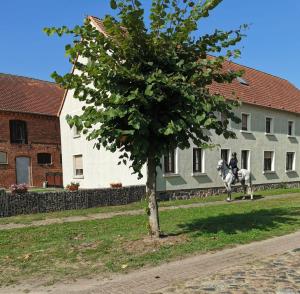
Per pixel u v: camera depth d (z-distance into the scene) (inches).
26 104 1373.0
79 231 421.1
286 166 1168.2
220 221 458.3
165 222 460.1
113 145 327.6
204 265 269.9
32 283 242.7
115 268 268.4
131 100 302.8
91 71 295.4
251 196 796.0
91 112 304.0
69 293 222.5
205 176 871.1
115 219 509.7
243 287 218.2
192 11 314.2
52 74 304.3
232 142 950.4
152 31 313.7
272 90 1190.9
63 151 1024.9
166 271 258.1
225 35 326.6
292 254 295.9
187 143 333.1
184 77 309.3
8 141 1290.6
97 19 802.2
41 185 1357.0
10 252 325.4
